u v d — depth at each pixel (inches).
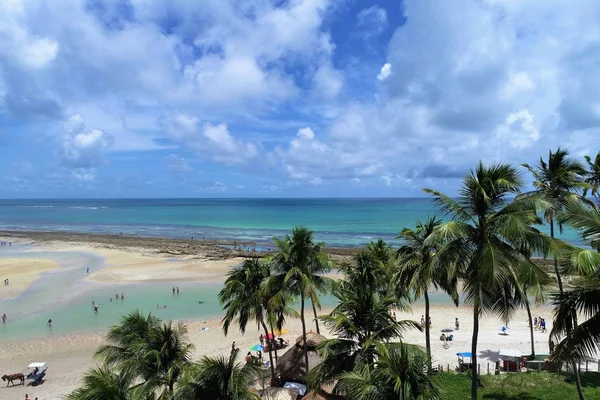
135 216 7623.0
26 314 1679.4
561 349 510.6
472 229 581.6
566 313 499.8
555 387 816.9
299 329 1501.0
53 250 3324.3
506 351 1064.8
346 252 2940.5
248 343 1364.4
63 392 1028.5
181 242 3718.0
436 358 1155.3
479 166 577.6
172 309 1748.3
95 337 1423.5
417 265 838.5
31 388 1056.2
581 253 449.7
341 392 597.3
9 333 1465.3
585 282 514.9
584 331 491.2
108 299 1900.8
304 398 826.8
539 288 531.2
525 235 538.6
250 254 2940.5
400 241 3634.4
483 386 856.3
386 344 587.8
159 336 668.1
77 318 1630.2
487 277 529.3
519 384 843.4
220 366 543.5
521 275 545.3
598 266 443.5
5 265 2679.6
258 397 561.0
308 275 908.0
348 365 620.4
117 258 2928.2
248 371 564.1
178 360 648.4
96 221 6476.4
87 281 2242.9
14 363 1221.7
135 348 669.3
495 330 1406.3
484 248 547.2
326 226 5088.6
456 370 1007.0
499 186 559.8
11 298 1907.0
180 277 2331.4
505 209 563.8
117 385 557.3
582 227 483.8
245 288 940.0
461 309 1692.9
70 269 2551.7
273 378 975.6
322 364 637.3
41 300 1878.7
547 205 535.2
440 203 600.1
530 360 1056.2
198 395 533.6
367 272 991.0
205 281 2239.2
